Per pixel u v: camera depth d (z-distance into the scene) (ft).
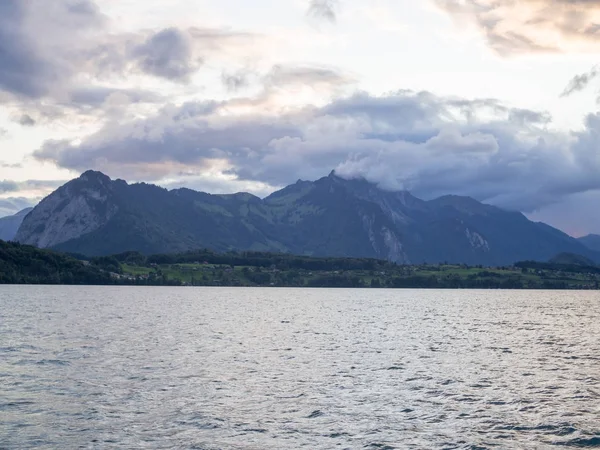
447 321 510.17
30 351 261.24
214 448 127.85
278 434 138.31
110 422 145.48
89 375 204.44
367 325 455.22
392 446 131.13
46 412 153.38
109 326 398.01
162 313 551.59
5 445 127.54
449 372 225.35
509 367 240.12
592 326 470.39
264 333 375.86
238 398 172.96
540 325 476.54
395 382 201.98
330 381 201.87
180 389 183.73
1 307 570.46
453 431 142.82
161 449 126.62
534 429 145.38
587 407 167.84
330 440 134.62
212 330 388.16
